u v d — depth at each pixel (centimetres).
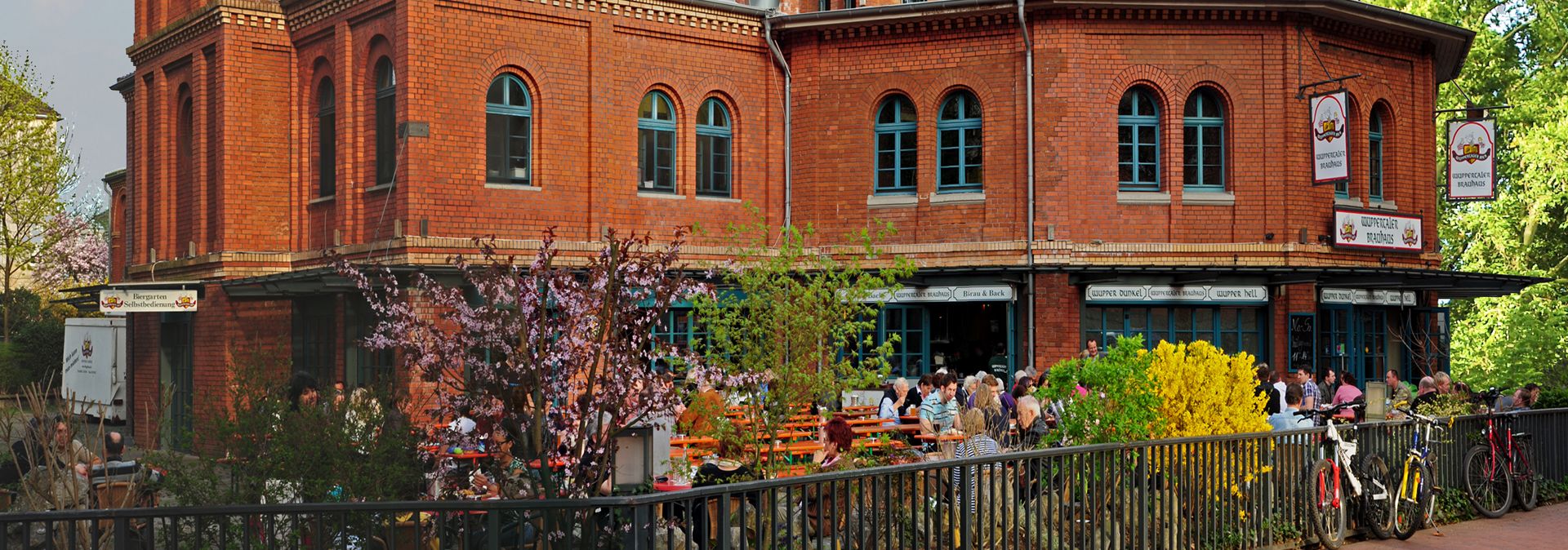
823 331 1483
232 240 2539
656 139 2556
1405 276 2522
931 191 2570
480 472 1115
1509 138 4088
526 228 2397
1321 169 2433
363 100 2419
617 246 1061
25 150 3944
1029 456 1064
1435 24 2698
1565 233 4069
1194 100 2522
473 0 2345
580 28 2462
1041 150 2481
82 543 955
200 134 2636
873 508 921
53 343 3722
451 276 2225
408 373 1134
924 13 2547
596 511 789
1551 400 2006
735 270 1516
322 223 2516
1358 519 1402
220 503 1046
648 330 1062
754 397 1425
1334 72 2591
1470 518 1545
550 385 1010
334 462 1048
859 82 2619
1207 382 1370
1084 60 2481
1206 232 2506
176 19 2769
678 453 1466
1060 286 2456
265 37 2577
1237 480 1280
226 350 2520
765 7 2864
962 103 2570
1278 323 2505
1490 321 3653
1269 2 2459
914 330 2575
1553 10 4028
